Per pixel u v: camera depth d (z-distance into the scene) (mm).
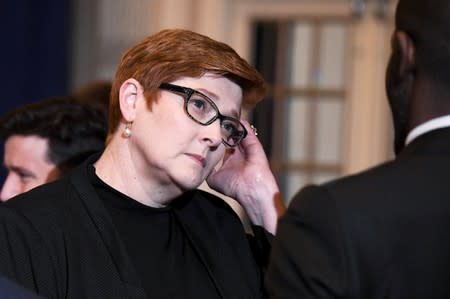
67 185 4062
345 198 3143
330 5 10859
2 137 5086
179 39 3982
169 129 3920
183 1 10867
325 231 3115
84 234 3914
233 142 4102
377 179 3199
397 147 3461
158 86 3930
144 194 4070
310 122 10945
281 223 3314
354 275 3055
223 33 11055
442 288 3117
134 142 4012
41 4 10688
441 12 3211
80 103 5125
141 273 4000
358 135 10812
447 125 3256
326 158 10922
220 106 4004
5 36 10672
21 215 3861
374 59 10758
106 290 3828
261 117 11039
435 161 3227
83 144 4996
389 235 3096
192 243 4242
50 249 3828
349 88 10844
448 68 3211
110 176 4082
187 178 3945
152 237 4113
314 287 3098
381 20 10734
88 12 10922
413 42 3299
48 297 3775
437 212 3145
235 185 4586
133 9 10859
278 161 11023
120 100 4008
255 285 4340
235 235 4473
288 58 11016
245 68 4020
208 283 4219
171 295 4039
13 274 3711
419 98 3279
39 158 4957
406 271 3088
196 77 3949
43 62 10680
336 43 10898
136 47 4059
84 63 10922
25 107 5070
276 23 11039
